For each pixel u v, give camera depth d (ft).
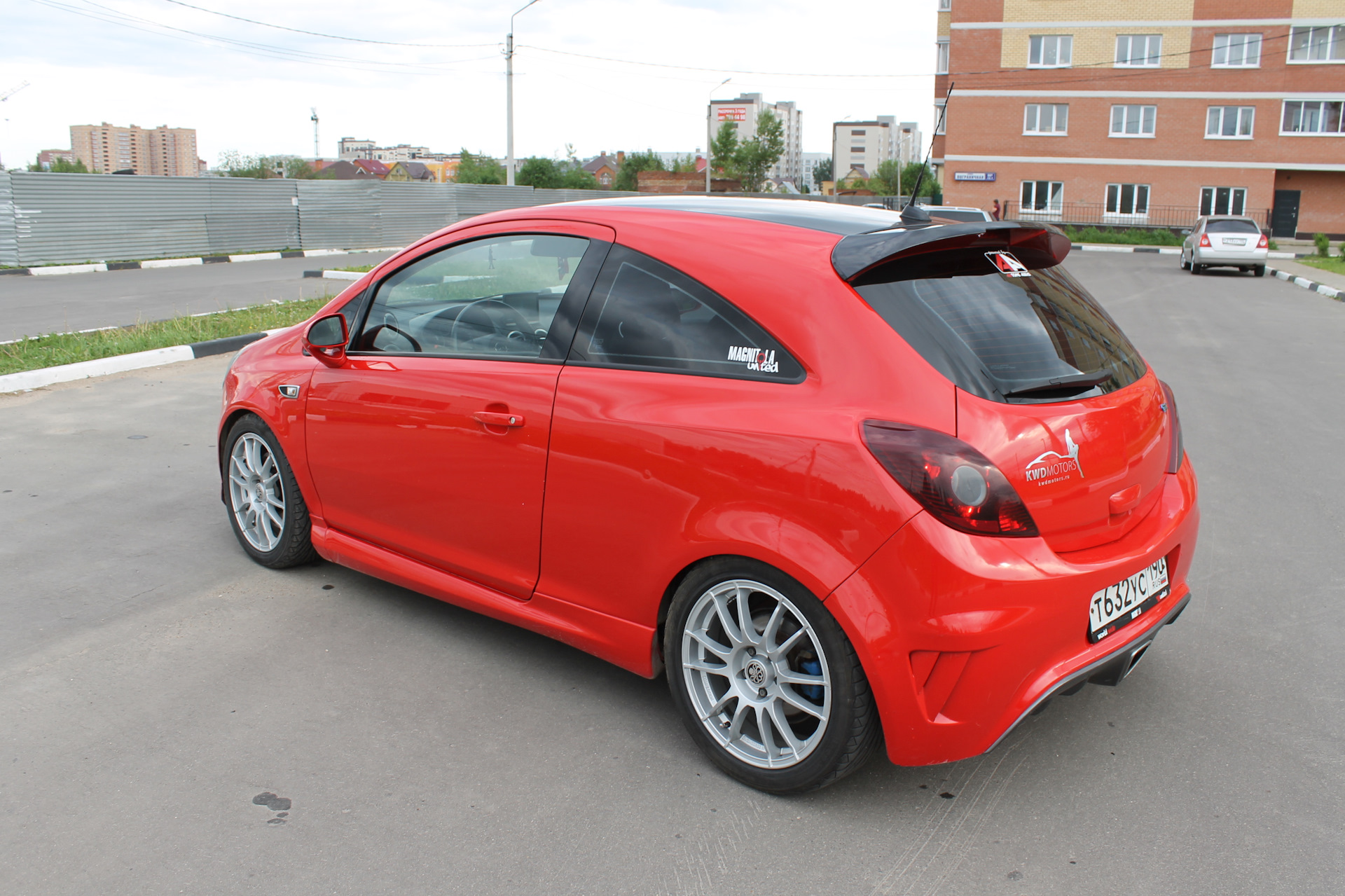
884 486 7.34
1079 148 142.00
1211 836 8.00
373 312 11.55
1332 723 9.83
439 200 104.47
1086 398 8.19
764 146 281.13
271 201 85.97
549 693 10.32
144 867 7.52
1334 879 7.46
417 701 10.11
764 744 8.53
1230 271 79.61
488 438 9.89
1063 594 7.57
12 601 12.35
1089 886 7.38
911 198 9.71
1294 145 135.33
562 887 7.35
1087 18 138.21
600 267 9.48
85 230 69.31
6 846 7.72
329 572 13.48
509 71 93.20
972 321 8.05
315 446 12.03
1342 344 36.58
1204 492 17.67
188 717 9.71
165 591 12.76
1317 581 13.52
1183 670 10.97
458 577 10.89
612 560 9.14
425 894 7.26
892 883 7.41
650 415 8.63
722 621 8.53
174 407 23.47
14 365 26.76
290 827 8.02
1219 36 134.92
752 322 8.31
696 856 7.72
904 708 7.55
